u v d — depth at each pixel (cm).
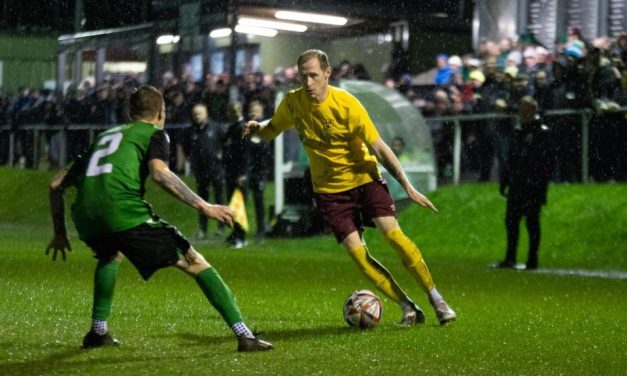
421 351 1365
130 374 1147
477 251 3659
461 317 1800
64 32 7988
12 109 6253
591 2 5141
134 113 1277
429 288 1611
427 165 4178
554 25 5256
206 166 3866
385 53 5597
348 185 1548
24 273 2553
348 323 1575
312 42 5991
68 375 1141
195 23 5506
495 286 2520
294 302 2017
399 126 4234
